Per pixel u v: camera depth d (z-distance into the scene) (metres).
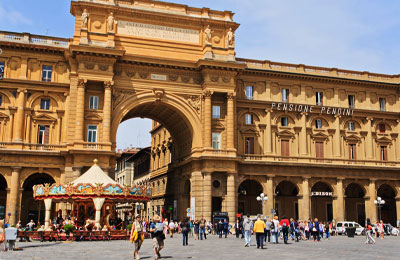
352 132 65.31
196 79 57.44
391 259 23.80
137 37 55.88
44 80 53.50
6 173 50.47
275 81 62.88
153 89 55.31
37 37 53.94
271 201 58.75
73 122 51.69
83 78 51.62
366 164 64.44
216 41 58.75
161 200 74.12
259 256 25.36
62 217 50.09
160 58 55.16
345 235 56.53
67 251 28.50
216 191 55.75
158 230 23.72
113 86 53.62
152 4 57.25
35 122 52.59
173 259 23.91
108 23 54.22
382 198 69.31
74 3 53.69
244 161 57.78
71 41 55.00
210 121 55.97
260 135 61.00
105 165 50.53
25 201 54.78
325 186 67.38
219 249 30.67
